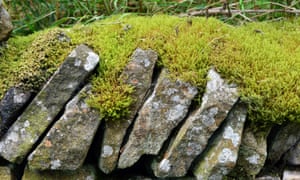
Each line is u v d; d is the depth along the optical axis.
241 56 2.16
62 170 2.13
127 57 2.16
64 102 2.08
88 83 2.10
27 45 2.24
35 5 2.81
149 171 2.18
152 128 2.09
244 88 2.09
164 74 2.11
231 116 2.09
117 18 2.45
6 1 2.81
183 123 2.10
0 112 2.08
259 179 2.18
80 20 2.62
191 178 2.15
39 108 2.08
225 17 2.68
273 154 2.18
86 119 2.08
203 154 2.11
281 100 2.09
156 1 2.78
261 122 2.11
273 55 2.20
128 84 2.10
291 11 2.58
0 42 2.22
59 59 2.13
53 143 2.07
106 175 2.18
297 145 2.17
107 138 2.09
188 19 2.34
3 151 2.09
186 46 2.18
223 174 2.09
